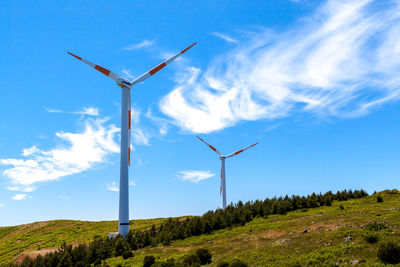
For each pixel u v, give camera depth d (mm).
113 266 45906
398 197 65000
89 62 69812
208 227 61625
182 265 37188
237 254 40438
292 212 67562
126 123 70625
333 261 31656
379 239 34188
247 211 68938
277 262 34531
